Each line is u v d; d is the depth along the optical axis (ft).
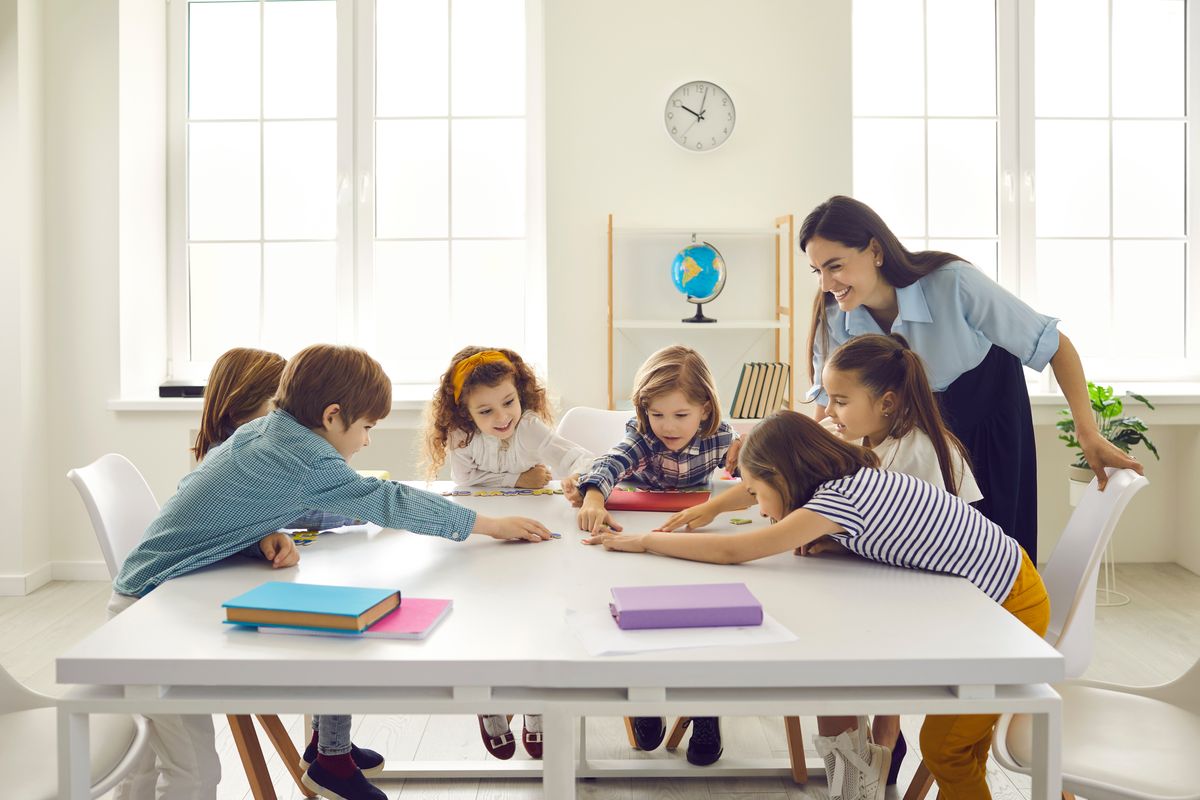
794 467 5.86
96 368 13.99
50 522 14.14
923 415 6.45
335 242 15.10
